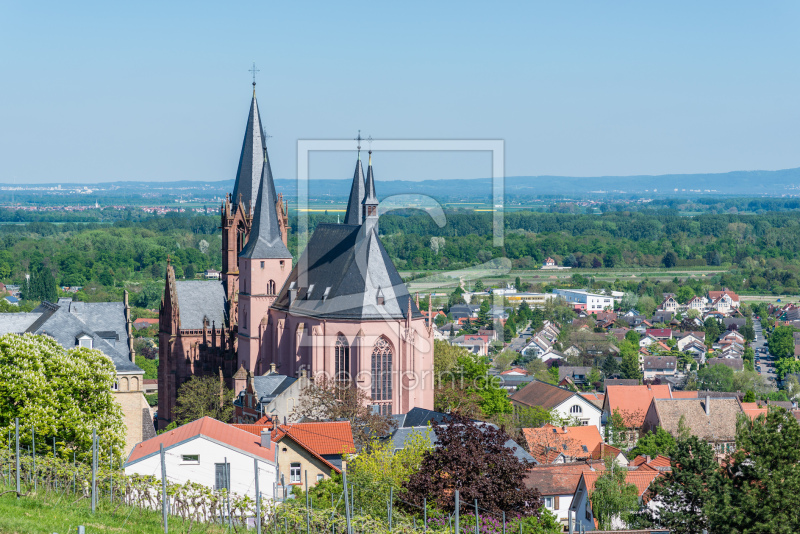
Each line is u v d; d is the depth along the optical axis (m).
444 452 63.53
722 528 68.81
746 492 68.94
